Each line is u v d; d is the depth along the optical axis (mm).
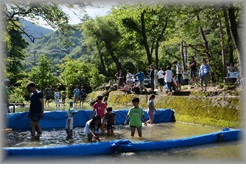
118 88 27516
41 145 9844
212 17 23094
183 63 31859
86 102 32062
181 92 17359
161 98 18344
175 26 28359
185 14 19141
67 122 11719
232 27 15625
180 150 9000
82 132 12625
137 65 46812
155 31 30266
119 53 45594
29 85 11633
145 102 19953
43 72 37969
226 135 10289
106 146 8523
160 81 20438
